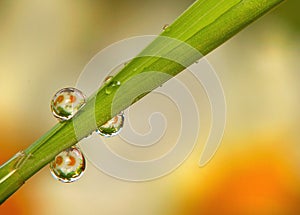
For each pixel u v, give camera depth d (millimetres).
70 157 109
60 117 103
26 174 98
